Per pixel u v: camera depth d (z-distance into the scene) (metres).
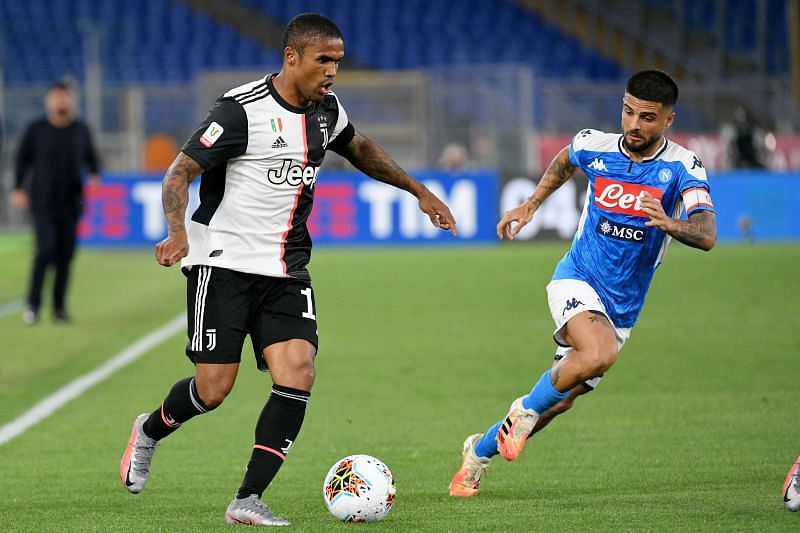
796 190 76.00
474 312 45.78
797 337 38.75
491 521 17.39
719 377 31.94
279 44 103.62
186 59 100.56
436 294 51.19
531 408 18.84
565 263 19.98
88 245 73.62
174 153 82.19
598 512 17.88
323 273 59.50
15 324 43.91
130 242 73.69
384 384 31.81
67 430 26.22
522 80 84.44
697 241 17.81
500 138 82.81
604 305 19.58
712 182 75.81
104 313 46.94
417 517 17.84
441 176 74.19
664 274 58.00
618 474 21.31
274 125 17.48
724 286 52.88
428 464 22.75
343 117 18.67
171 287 55.19
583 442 24.38
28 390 31.11
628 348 37.09
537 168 81.75
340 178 73.81
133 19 103.38
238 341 17.83
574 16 104.56
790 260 63.53
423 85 83.25
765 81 88.12
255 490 17.41
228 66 100.81
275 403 17.45
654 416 26.95
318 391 31.00
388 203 73.81
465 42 103.25
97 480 21.42
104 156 81.25
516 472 21.81
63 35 99.81
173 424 18.72
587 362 18.34
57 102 42.84
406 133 83.50
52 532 17.28
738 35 101.25
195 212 17.97
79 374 33.47
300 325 17.78
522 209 20.66
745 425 25.73
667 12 103.81
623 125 18.89
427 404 29.11
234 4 105.06
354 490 17.31
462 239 74.25
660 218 17.62
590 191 19.70
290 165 17.66
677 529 16.52
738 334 39.53
